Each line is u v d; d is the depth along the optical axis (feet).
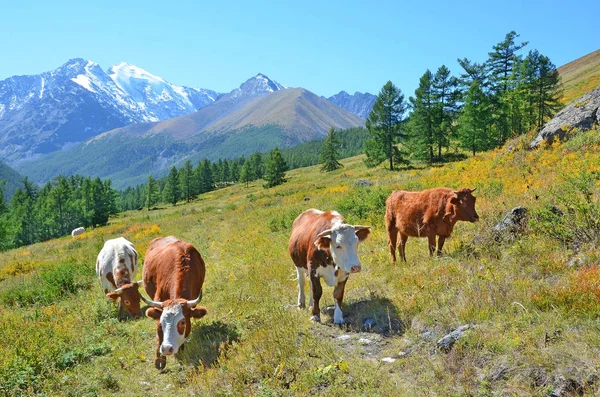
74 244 132.67
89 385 22.61
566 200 31.40
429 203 33.12
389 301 26.89
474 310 21.71
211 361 23.48
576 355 16.28
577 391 15.16
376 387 18.22
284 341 22.40
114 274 36.65
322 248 25.08
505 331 19.16
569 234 27.61
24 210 335.06
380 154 215.92
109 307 35.91
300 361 20.92
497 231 32.96
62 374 24.21
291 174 385.09
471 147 190.70
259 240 60.08
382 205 58.59
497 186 53.16
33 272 74.59
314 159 604.90
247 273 40.68
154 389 22.03
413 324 23.07
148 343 27.96
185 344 25.36
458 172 77.46
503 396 15.84
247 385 19.86
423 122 205.36
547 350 16.87
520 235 31.04
